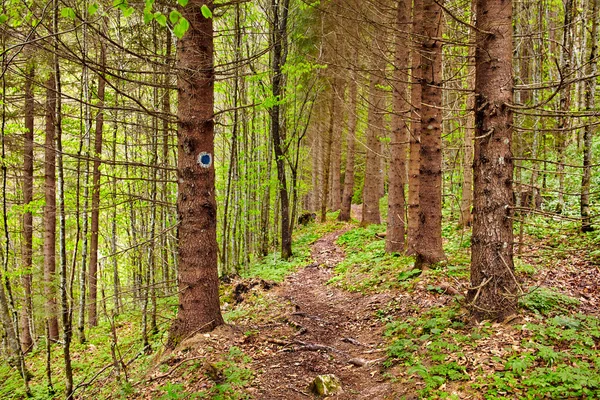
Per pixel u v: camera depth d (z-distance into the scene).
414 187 9.98
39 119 12.12
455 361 4.44
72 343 11.18
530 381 3.75
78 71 9.49
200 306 6.11
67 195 11.74
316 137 28.06
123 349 9.08
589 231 8.95
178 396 4.59
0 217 12.01
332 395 4.56
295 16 13.72
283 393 4.67
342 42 13.18
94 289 12.99
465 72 12.83
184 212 6.05
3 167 8.64
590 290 6.42
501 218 5.12
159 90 10.61
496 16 4.95
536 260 8.00
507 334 4.75
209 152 6.07
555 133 12.11
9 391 8.52
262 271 13.45
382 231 15.63
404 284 7.78
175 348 5.95
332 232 18.95
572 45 9.80
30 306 11.08
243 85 13.52
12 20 4.61
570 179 12.10
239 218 16.34
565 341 4.46
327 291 9.78
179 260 6.22
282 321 7.36
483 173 5.18
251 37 13.71
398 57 10.20
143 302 8.77
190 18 5.53
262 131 15.27
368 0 9.43
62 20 7.20
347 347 6.05
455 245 10.17
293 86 14.57
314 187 31.41
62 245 6.50
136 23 8.51
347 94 18.89
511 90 5.02
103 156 13.56
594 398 3.37
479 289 5.10
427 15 7.69
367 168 17.25
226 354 5.53
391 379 4.58
